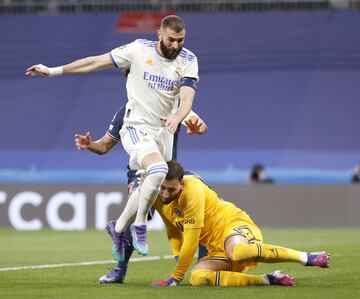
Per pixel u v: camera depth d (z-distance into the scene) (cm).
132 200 2630
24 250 4512
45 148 8594
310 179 7944
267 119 8694
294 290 2475
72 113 8812
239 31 9025
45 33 9062
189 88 2608
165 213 2672
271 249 2539
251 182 7150
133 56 2634
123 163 8350
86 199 6556
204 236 2662
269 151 8500
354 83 8794
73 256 4075
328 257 2528
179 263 2609
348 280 2809
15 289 2572
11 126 8744
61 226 6550
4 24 9119
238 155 8462
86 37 8988
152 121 2638
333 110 8694
